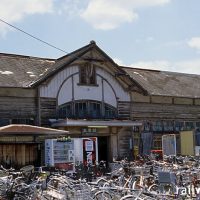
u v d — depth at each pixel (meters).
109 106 23.98
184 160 18.70
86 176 15.80
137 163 16.86
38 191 10.98
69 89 22.48
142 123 24.52
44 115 21.44
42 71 22.95
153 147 25.84
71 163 18.91
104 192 9.65
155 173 13.70
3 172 13.65
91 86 23.33
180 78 31.56
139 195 8.87
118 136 24.08
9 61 23.02
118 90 24.56
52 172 15.58
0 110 20.17
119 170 14.41
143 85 26.69
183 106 28.05
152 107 26.19
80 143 19.70
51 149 18.78
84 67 23.20
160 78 29.77
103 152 23.80
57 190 10.60
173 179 10.81
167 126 26.88
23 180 12.71
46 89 21.62
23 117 20.81
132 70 29.33
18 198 10.99
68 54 23.23
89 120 21.31
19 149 20.25
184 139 26.53
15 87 20.23
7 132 16.34
